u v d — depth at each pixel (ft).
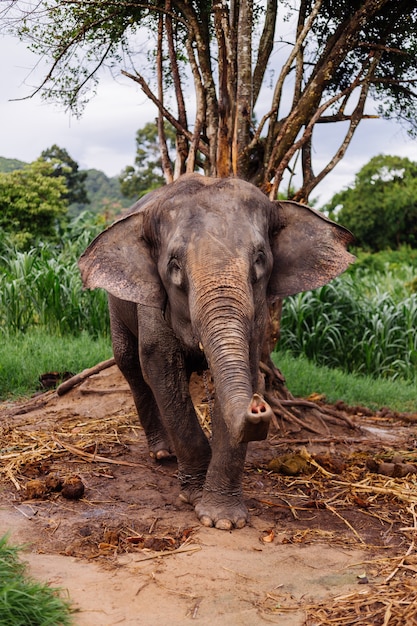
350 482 16.89
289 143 22.12
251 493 15.99
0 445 18.92
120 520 14.02
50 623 9.87
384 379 33.60
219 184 13.76
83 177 173.68
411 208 119.24
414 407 28.14
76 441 19.51
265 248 13.26
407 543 13.39
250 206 13.43
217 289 11.93
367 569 12.14
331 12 24.48
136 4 22.76
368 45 22.63
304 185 22.76
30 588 10.32
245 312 11.83
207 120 22.50
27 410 23.16
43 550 12.62
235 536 13.44
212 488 14.23
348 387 29.81
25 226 64.23
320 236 14.58
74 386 24.08
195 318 12.02
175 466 17.93
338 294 36.73
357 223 121.70
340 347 36.01
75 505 14.89
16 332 34.32
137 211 14.57
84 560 12.25
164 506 14.98
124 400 23.17
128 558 12.32
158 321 14.74
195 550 12.66
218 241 12.55
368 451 20.17
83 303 35.68
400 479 17.13
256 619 10.36
